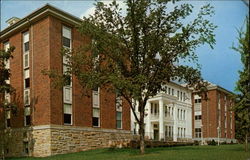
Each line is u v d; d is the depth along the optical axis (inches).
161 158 691.4
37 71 1069.1
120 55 846.5
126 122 1348.4
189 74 880.3
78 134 1084.5
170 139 1820.9
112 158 748.0
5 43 1246.9
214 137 2311.8
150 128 1844.2
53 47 1047.0
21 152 1083.9
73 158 799.1
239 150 995.9
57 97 1035.3
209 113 2367.1
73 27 1131.9
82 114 1122.7
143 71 851.4
